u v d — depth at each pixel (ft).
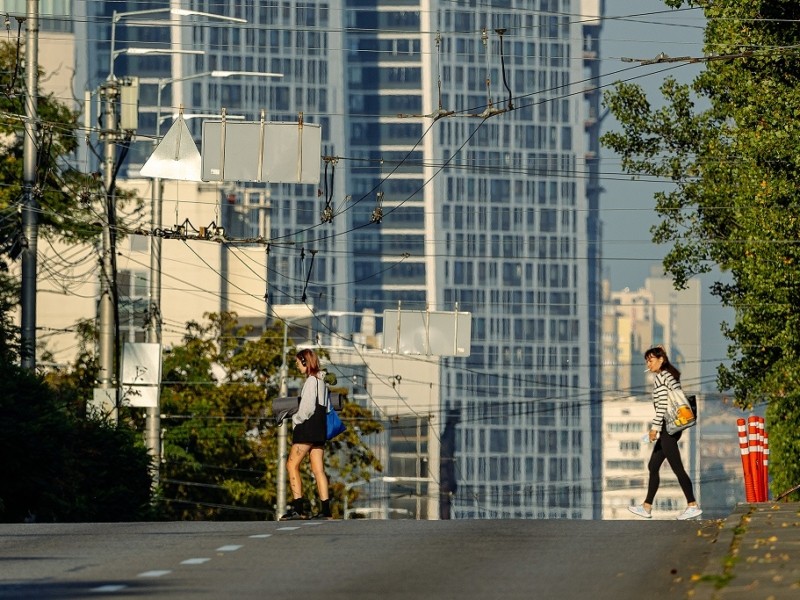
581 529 145.38
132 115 373.40
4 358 294.66
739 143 297.53
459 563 117.80
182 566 116.67
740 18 281.33
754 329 312.71
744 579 104.27
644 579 107.65
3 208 415.64
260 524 156.76
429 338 448.24
